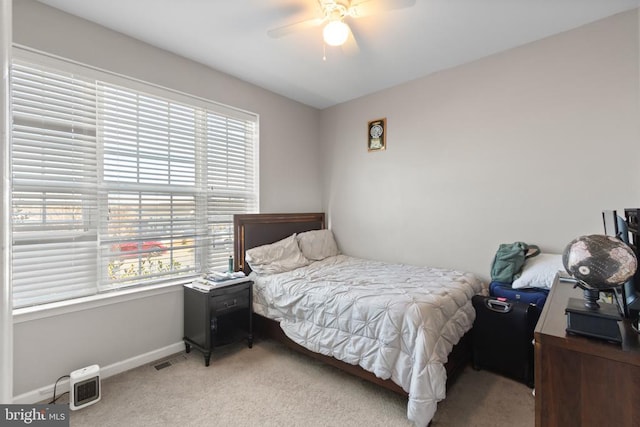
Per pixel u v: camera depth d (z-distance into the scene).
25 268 1.98
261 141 3.43
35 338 1.95
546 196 2.50
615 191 2.21
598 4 2.07
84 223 2.22
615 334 0.98
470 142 2.88
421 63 2.88
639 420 0.93
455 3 2.03
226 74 3.07
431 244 3.15
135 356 2.40
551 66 2.45
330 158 4.05
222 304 2.53
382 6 1.83
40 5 2.01
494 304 2.31
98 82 2.29
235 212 3.23
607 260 1.07
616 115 2.20
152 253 2.58
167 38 2.44
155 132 2.60
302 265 3.22
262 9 2.10
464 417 1.82
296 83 3.32
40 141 2.04
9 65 0.45
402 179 3.36
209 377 2.26
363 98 3.68
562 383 1.03
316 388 2.12
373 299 2.04
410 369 1.76
